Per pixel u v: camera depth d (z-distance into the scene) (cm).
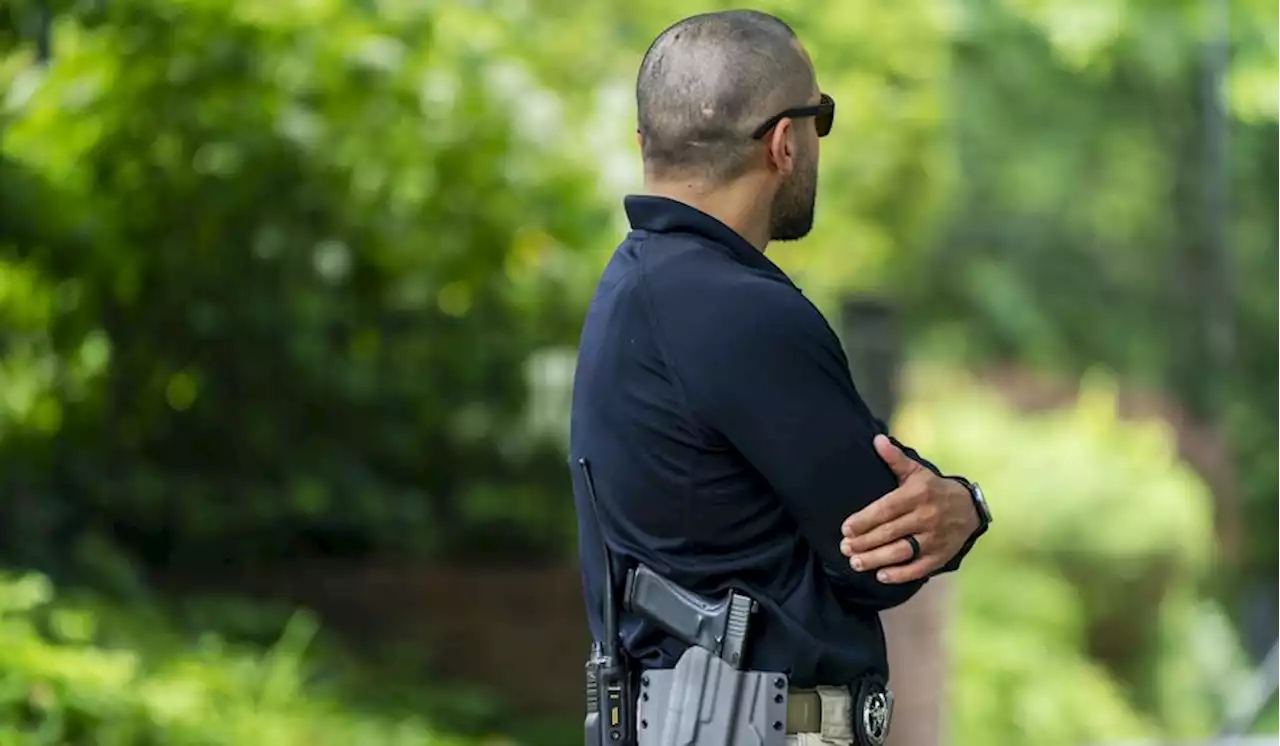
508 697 2414
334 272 2366
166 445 2380
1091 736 3216
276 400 2406
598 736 881
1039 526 3706
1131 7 4428
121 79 2094
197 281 2289
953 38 4181
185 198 2206
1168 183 5347
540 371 2547
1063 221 5434
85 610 1944
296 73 2169
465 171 2239
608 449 871
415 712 2141
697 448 847
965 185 5103
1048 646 3488
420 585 2430
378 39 2167
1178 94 5119
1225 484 5284
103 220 2116
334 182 2239
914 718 1733
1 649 1672
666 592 857
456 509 2516
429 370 2470
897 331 1800
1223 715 3600
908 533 844
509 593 2441
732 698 839
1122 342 5516
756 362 834
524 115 2259
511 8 2478
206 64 2100
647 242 880
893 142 3062
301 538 2456
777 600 849
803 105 882
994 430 4059
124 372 2309
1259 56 4009
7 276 2092
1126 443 4038
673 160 884
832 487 834
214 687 1873
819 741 855
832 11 3002
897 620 1736
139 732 1681
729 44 879
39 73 2008
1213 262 5394
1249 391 5375
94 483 2311
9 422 2169
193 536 2389
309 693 2045
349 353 2419
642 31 2686
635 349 860
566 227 2286
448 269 2353
